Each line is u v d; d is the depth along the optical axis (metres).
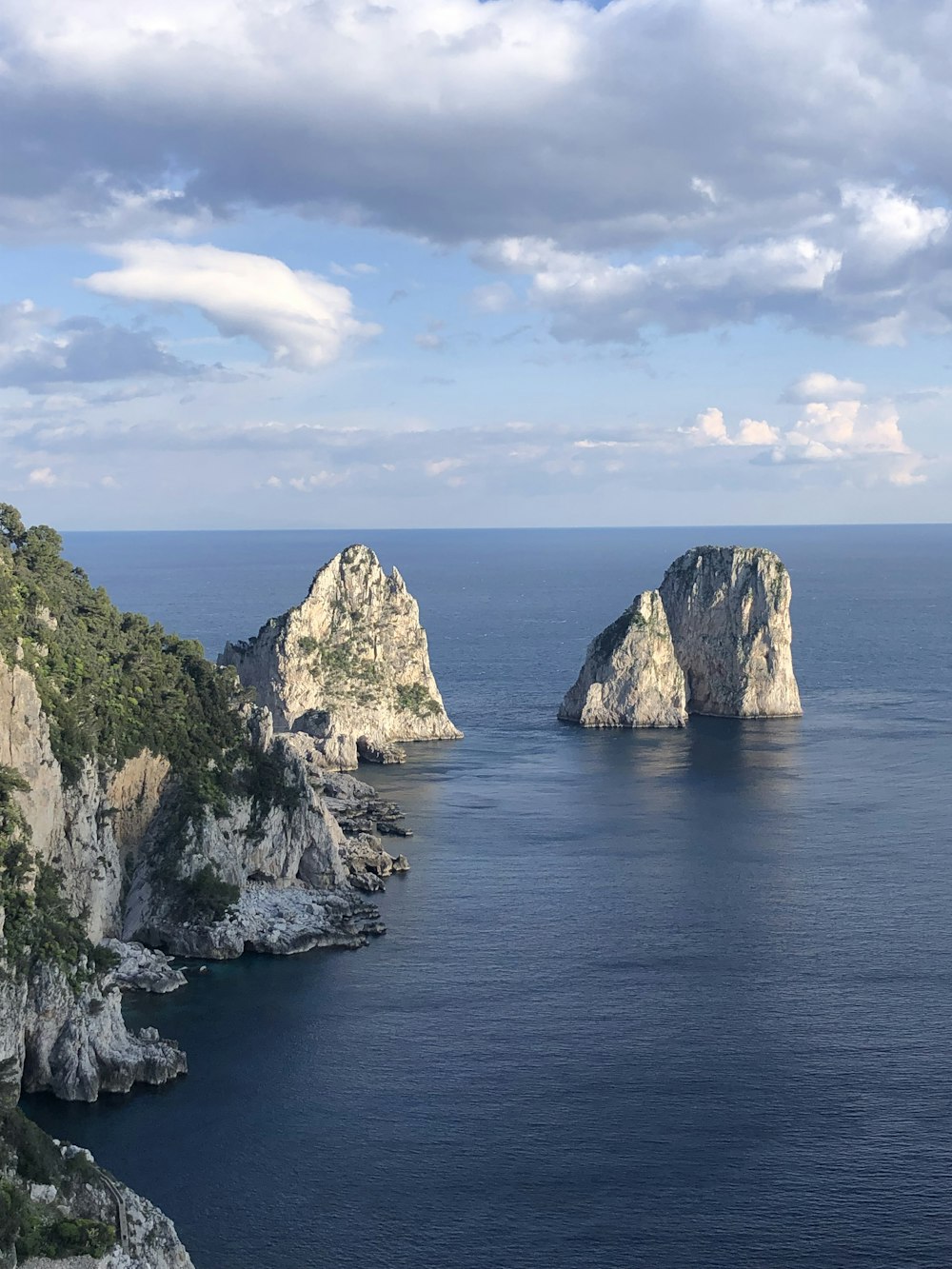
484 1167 93.81
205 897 134.25
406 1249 84.75
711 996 123.38
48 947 102.38
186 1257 77.56
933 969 129.62
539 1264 83.31
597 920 144.88
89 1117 99.75
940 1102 102.88
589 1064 109.38
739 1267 83.19
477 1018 118.56
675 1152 95.88
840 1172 93.38
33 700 113.75
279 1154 95.19
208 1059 109.81
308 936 136.00
